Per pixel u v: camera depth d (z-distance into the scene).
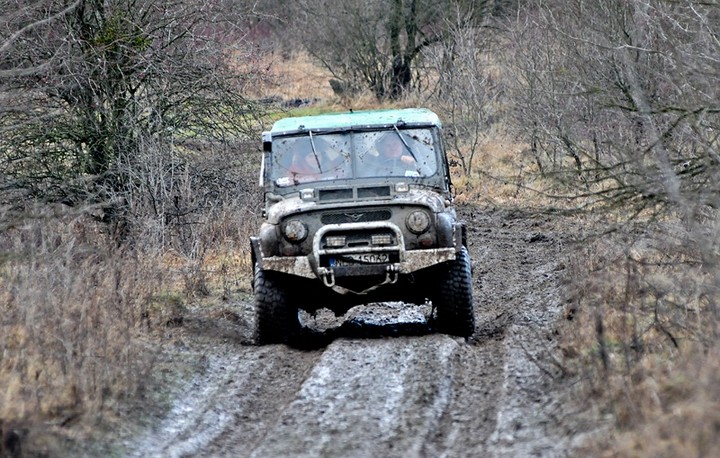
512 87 74.00
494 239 55.84
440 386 25.86
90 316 28.64
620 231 33.00
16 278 31.95
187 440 23.22
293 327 33.19
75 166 47.97
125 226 46.44
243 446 23.09
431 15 101.25
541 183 65.56
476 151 80.81
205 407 25.67
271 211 32.19
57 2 45.44
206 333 34.03
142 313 34.25
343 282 31.38
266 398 26.80
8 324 28.52
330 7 104.31
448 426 23.28
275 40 112.88
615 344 26.53
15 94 41.31
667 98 39.28
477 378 27.09
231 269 44.97
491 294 41.81
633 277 29.17
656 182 28.84
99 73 47.06
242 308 38.72
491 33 94.12
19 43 43.72
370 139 33.94
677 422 19.19
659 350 25.36
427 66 103.44
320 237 30.83
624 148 31.73
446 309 32.19
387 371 27.34
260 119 53.31
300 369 29.22
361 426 23.06
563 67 55.09
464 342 30.73
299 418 24.00
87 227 43.25
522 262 48.28
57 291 30.45
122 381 25.92
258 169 54.94
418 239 31.16
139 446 22.78
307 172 33.62
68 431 22.83
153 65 47.34
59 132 46.94
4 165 46.22
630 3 45.69
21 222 34.47
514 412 23.55
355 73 105.12
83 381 24.47
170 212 47.59
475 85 81.31
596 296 31.00
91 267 34.91
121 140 48.41
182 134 51.81
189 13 49.09
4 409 22.91
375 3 103.31
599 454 19.72
